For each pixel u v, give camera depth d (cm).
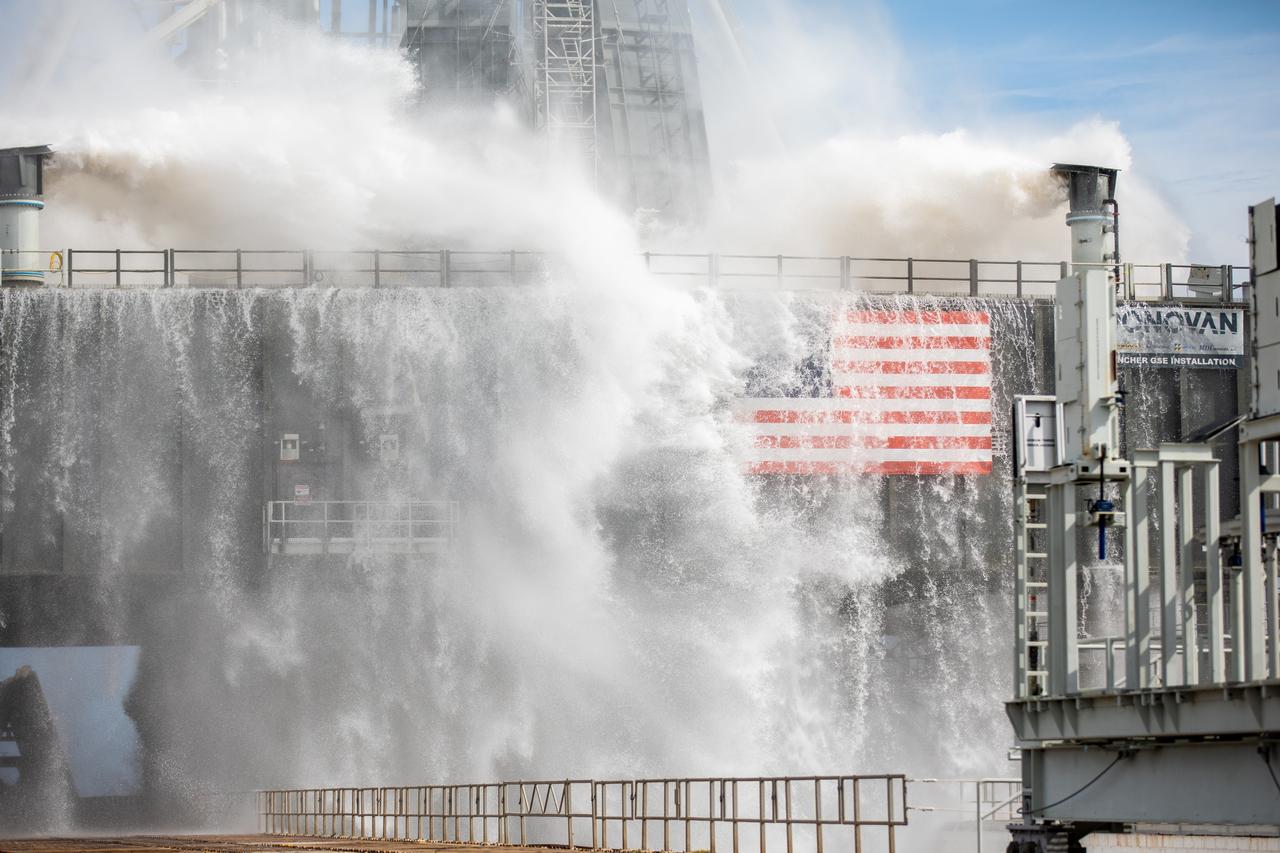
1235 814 3850
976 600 11556
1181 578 4347
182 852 6094
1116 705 4191
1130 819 4206
